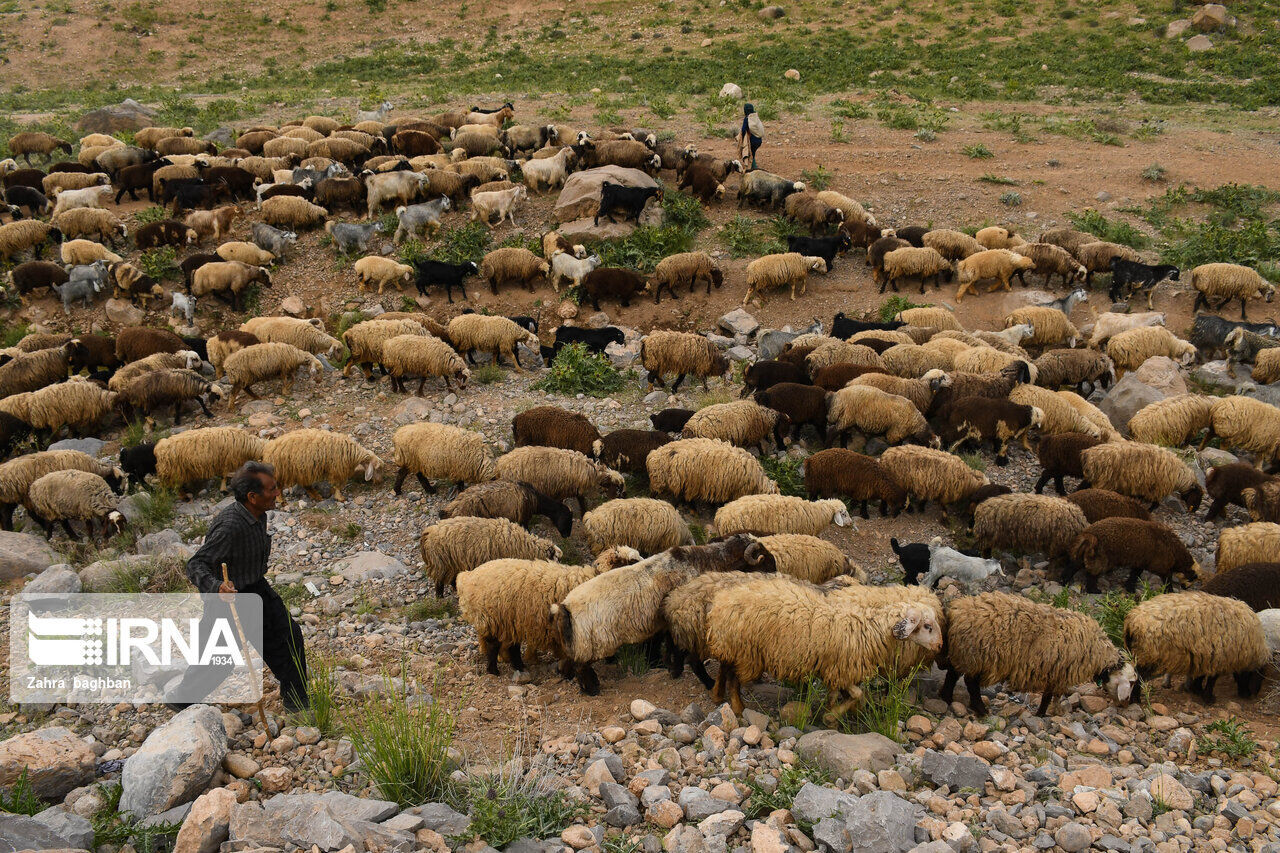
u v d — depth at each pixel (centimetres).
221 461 1020
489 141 2289
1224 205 2031
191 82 3566
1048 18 3628
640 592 694
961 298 1678
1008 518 912
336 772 541
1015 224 1952
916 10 3812
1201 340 1508
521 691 689
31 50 3788
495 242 1805
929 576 875
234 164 2025
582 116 2720
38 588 790
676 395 1341
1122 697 654
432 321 1423
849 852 458
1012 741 615
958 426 1166
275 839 445
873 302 1680
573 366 1349
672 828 486
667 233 1794
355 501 1046
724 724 614
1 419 1134
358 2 4241
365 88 3325
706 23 3859
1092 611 812
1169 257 1775
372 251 1777
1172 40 3338
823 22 3788
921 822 484
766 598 635
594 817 509
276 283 1689
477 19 4106
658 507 893
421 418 1232
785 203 1911
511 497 912
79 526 1009
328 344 1423
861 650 612
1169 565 859
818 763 559
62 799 522
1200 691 709
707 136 2477
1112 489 1045
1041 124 2578
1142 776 570
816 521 920
